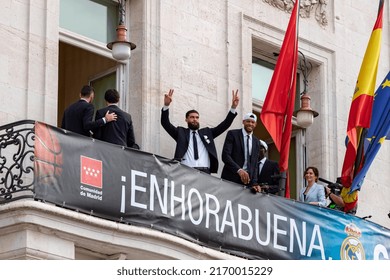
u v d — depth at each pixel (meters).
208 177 17.41
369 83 20.09
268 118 18.97
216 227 17.33
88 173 16.14
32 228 15.50
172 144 18.86
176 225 16.86
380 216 21.80
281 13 20.98
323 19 21.73
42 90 17.61
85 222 15.84
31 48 17.62
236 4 20.34
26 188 15.65
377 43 20.34
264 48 20.92
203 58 19.67
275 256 17.91
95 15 18.97
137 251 16.36
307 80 21.64
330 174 21.25
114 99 17.36
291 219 18.23
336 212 18.81
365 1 22.64
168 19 19.36
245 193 17.80
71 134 16.09
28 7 17.75
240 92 20.02
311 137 21.44
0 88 17.20
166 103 18.23
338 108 21.61
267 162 18.94
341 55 21.91
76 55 19.56
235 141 18.61
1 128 16.11
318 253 18.42
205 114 19.47
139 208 16.52
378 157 22.05
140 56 19.00
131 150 16.62
